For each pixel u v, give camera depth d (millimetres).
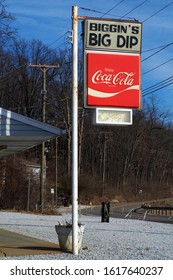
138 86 12164
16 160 43938
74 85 11789
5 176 42594
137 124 98250
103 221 28422
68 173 70125
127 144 96375
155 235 19469
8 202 41969
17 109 74438
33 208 41938
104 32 12031
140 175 103125
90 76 11875
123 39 12117
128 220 32188
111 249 13242
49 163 72250
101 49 12000
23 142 15836
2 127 13586
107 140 88250
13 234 16797
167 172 111188
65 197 63031
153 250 13375
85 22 11930
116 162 93312
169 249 13844
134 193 94375
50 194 51188
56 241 15047
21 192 42656
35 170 51281
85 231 20266
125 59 12125
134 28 12195
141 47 12227
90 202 70875
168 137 110438
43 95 38656
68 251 12023
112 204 75500
